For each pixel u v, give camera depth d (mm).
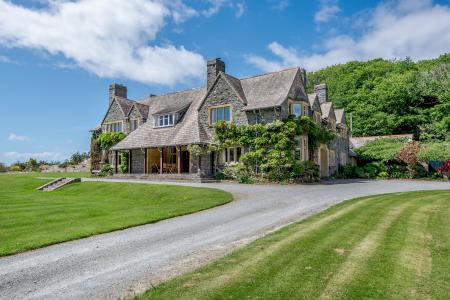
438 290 5168
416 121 48906
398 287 5254
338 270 5977
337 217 10820
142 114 36188
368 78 62469
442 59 63906
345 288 5223
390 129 51500
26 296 5430
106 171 36344
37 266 6883
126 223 10789
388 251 7035
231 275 5852
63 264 6988
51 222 11281
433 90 49156
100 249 8070
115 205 15359
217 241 8469
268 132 26141
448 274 5785
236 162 28078
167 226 10539
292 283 5445
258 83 29859
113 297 5270
